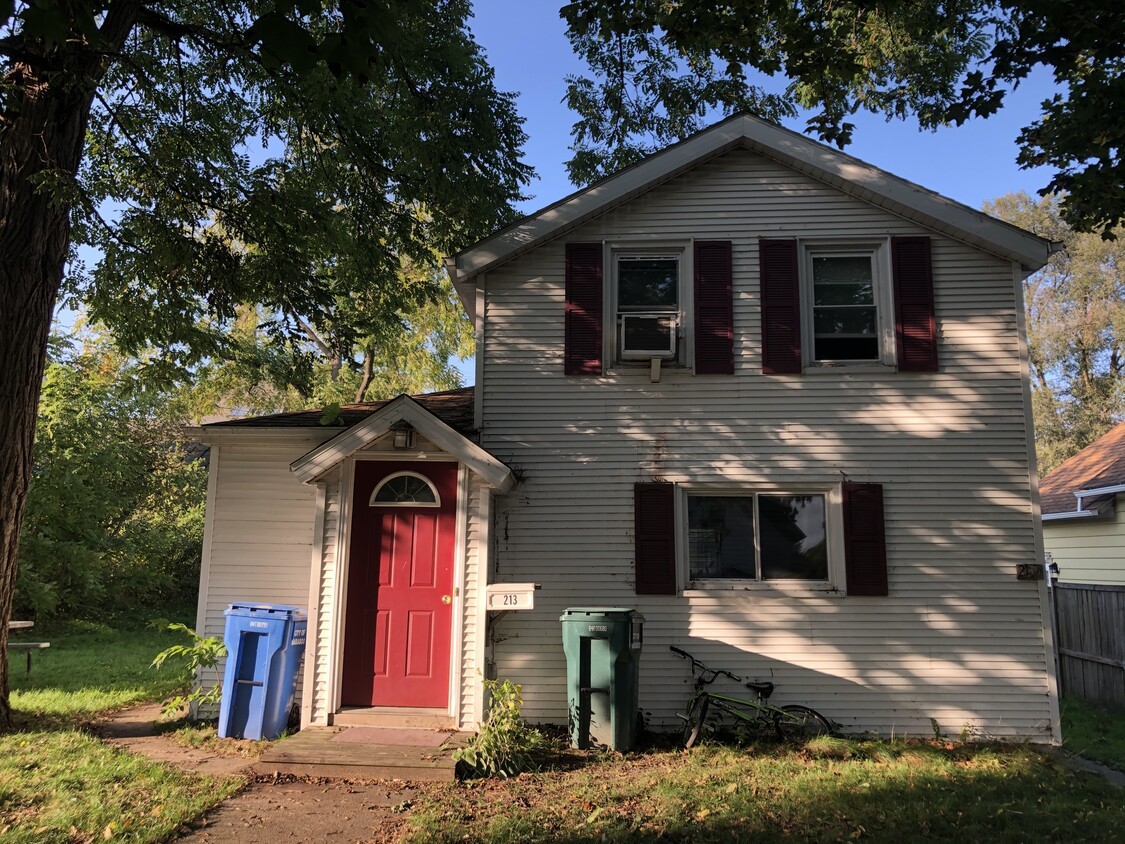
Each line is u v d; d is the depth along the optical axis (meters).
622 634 7.21
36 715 7.74
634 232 8.80
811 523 8.32
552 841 4.82
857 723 7.80
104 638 14.75
